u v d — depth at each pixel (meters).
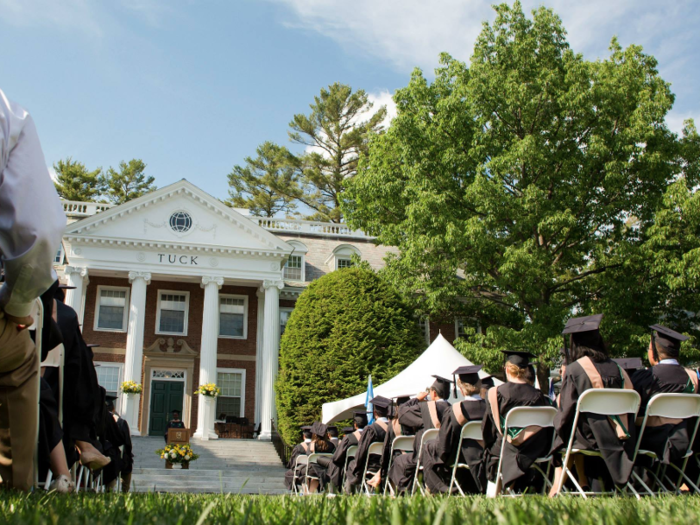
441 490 7.64
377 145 29.97
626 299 23.91
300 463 15.32
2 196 3.19
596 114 24.38
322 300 31.20
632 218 28.48
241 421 33.94
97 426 7.54
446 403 9.05
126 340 34.53
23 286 3.48
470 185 24.27
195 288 36.34
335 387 29.34
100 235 32.78
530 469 6.58
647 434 5.96
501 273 24.48
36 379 4.30
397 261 29.05
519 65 25.45
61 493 4.56
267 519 2.71
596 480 6.02
